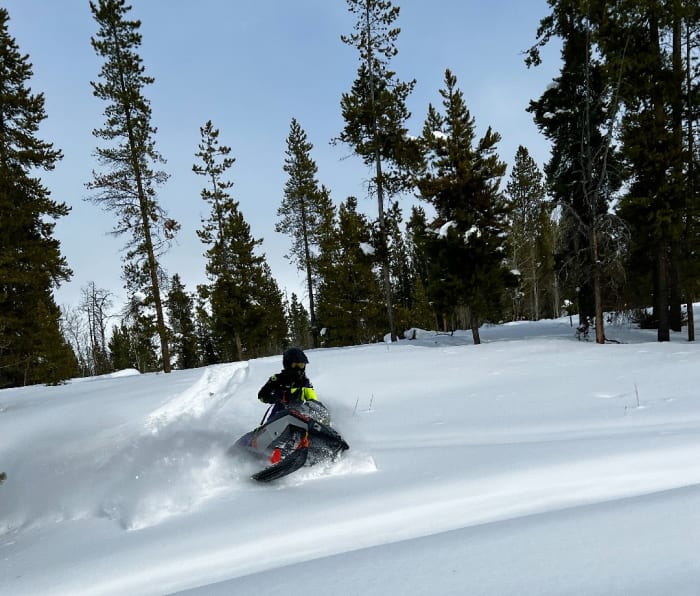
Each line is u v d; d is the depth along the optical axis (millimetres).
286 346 51656
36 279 25031
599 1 15828
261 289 37062
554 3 16625
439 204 21094
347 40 24141
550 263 22500
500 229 20484
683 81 18344
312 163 41281
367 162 24859
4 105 25156
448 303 20938
